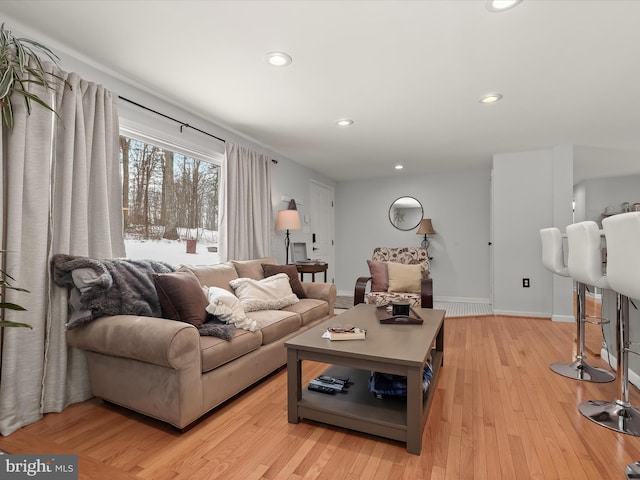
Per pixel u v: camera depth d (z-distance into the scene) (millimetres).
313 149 4398
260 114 3191
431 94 2770
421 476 1390
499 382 2340
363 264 6352
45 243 1890
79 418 1866
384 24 1877
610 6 1724
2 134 1747
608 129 3611
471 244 5578
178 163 3117
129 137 2646
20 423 1768
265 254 4031
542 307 4383
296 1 1692
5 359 1718
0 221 1730
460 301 5613
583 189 6586
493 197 4625
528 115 3213
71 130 2039
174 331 1629
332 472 1420
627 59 2227
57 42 2047
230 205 3475
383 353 1635
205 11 1772
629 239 1468
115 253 2363
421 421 1556
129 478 1362
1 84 1550
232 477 1389
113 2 1709
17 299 1785
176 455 1529
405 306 2359
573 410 1937
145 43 2062
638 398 2096
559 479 1367
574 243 2254
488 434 1694
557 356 2883
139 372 1778
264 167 4031
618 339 1878
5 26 1856
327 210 6191
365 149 4387
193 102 2912
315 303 3256
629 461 1477
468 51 2143
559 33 1952
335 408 1753
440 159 4910
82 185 2094
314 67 2344
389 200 6152
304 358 1796
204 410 1798
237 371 2051
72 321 1857
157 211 2910
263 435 1697
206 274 2752
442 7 1737
